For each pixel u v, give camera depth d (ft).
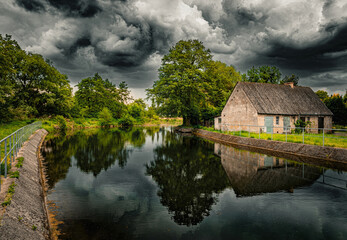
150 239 17.35
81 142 78.33
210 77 128.67
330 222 20.10
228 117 105.91
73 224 19.40
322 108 99.86
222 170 39.58
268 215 21.63
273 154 54.03
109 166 43.09
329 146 47.55
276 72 151.84
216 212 22.49
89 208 23.11
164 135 115.96
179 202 25.21
